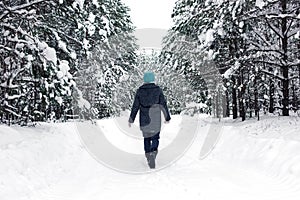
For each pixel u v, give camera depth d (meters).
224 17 10.01
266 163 6.36
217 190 5.15
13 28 7.45
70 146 8.29
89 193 5.11
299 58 12.04
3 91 7.71
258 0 8.86
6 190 4.55
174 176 6.15
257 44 11.43
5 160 5.23
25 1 8.23
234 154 7.82
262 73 11.83
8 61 7.56
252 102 15.27
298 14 10.58
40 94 8.21
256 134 8.47
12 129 7.05
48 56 7.43
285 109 11.89
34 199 4.67
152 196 4.92
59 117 12.87
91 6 10.05
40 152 6.46
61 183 5.70
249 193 4.95
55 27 9.30
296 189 4.84
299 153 5.86
